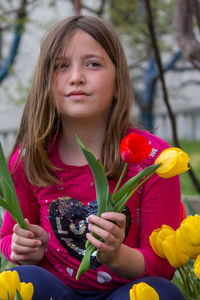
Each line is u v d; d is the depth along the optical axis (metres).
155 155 1.36
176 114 10.82
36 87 1.40
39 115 1.39
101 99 1.30
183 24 2.34
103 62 1.33
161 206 1.33
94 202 1.34
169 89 7.89
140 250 1.28
